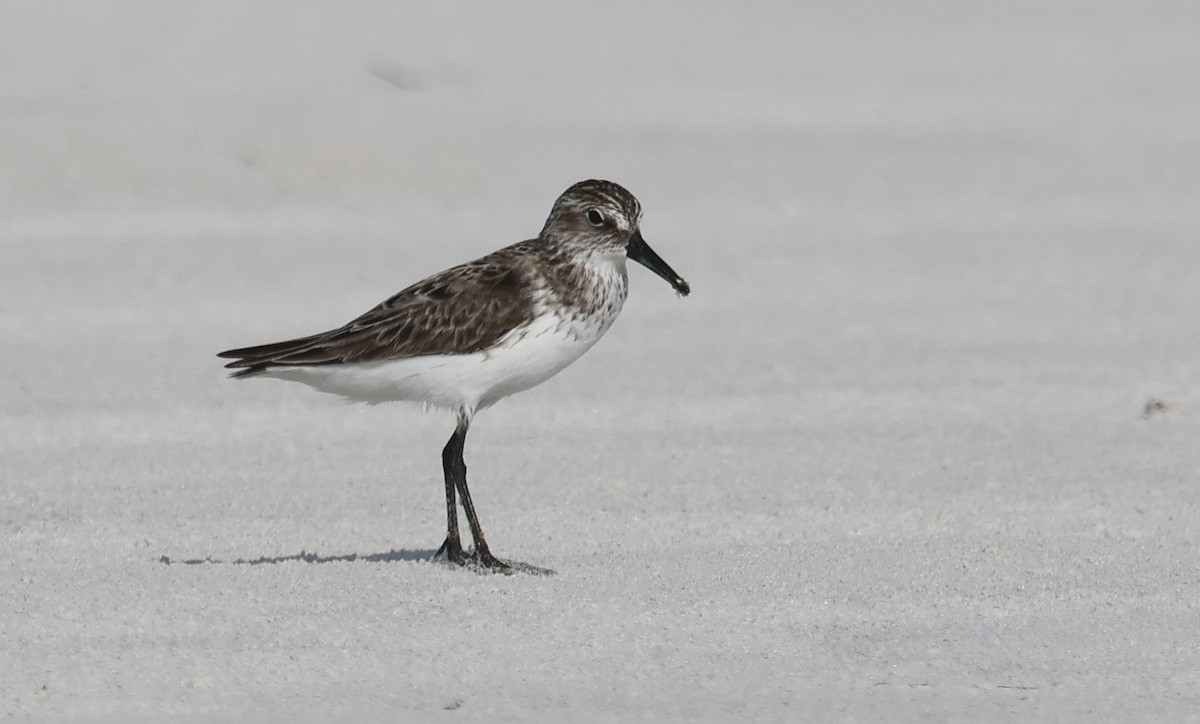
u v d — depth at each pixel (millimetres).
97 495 12359
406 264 21406
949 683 8594
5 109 29453
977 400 15484
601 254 10562
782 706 8273
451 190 25969
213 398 15398
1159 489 12570
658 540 11250
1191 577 10367
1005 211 24766
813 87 35719
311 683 8523
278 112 30516
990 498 12320
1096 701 8375
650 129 30984
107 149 26562
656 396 15688
